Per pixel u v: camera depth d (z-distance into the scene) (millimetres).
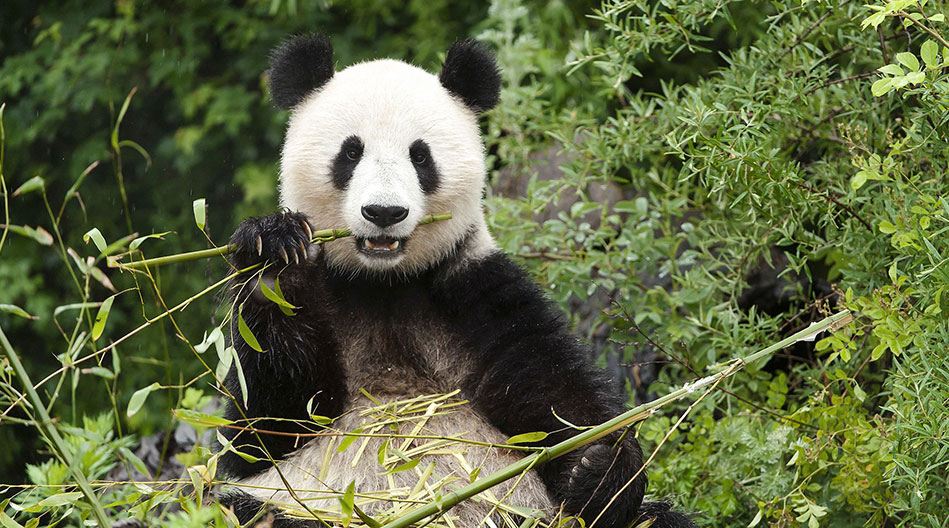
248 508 7559
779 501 8812
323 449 7770
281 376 7629
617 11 10172
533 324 8195
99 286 18328
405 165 7996
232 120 18000
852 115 9742
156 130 19312
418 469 7566
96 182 18875
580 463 7461
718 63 15953
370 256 7922
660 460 9859
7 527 6375
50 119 18594
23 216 18688
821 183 10125
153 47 18922
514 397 7980
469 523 7547
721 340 9984
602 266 11430
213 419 6500
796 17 9945
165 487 8852
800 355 11422
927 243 7051
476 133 8836
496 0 15719
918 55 9547
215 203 18891
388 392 8109
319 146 8242
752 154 8859
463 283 8383
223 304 8094
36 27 19703
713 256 11750
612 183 13289
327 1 18547
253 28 18719
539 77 16656
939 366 7238
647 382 11438
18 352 17875
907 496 7891
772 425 9555
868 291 8734
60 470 7121
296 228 7430
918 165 8500
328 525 6867
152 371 17094
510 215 12367
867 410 9367
